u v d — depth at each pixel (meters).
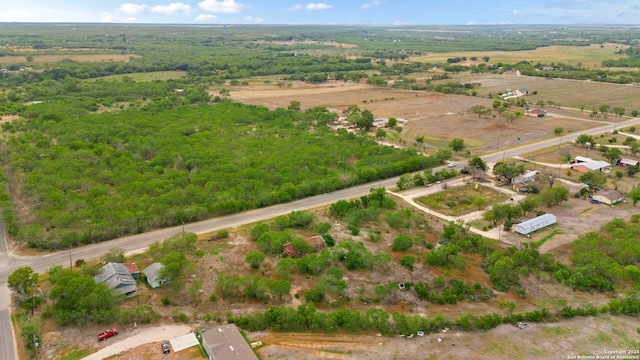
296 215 112.56
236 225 113.50
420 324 75.31
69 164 146.62
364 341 72.44
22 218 112.38
